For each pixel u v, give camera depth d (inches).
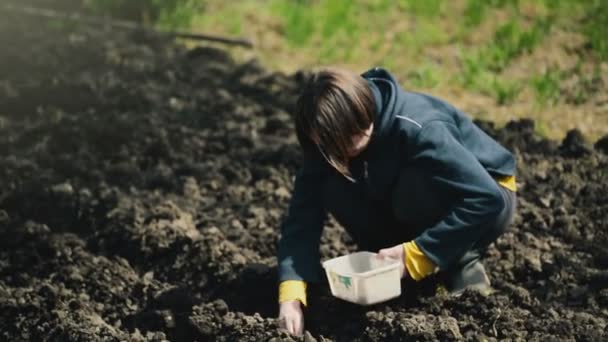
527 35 307.0
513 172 192.5
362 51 315.6
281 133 273.0
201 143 269.1
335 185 191.5
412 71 303.0
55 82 293.0
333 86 173.6
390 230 198.1
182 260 220.2
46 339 203.8
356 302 187.6
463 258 194.2
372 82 183.5
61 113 281.1
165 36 330.3
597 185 235.0
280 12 339.0
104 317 210.7
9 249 228.2
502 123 275.4
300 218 198.5
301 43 323.6
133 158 262.1
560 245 217.9
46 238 227.8
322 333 194.7
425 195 184.4
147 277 218.7
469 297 192.5
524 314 191.3
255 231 229.9
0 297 212.2
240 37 328.5
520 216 227.1
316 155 182.2
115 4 347.6
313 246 198.8
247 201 244.7
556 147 255.3
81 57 312.8
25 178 252.5
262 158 260.1
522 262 211.0
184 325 200.8
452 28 322.3
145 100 285.7
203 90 294.5
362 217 194.7
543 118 277.0
